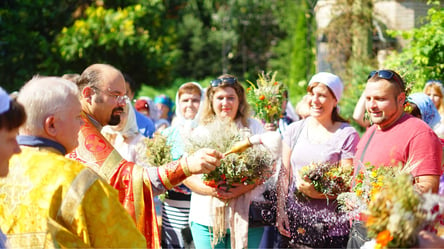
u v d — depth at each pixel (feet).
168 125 25.26
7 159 7.14
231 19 89.86
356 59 38.81
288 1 82.53
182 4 69.72
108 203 7.91
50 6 52.06
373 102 11.43
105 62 52.11
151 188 10.30
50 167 7.86
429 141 10.85
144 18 54.65
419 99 15.42
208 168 10.37
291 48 79.36
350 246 11.27
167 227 15.42
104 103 10.68
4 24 49.49
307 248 13.28
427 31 22.72
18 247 7.59
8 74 49.65
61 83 8.44
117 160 10.53
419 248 7.30
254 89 17.17
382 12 42.11
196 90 17.94
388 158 11.16
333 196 12.80
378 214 7.28
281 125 17.94
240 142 10.79
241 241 12.29
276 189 12.89
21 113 7.22
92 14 51.24
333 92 14.07
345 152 13.62
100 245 7.80
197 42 88.28
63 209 7.66
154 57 53.72
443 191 13.98
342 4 40.63
